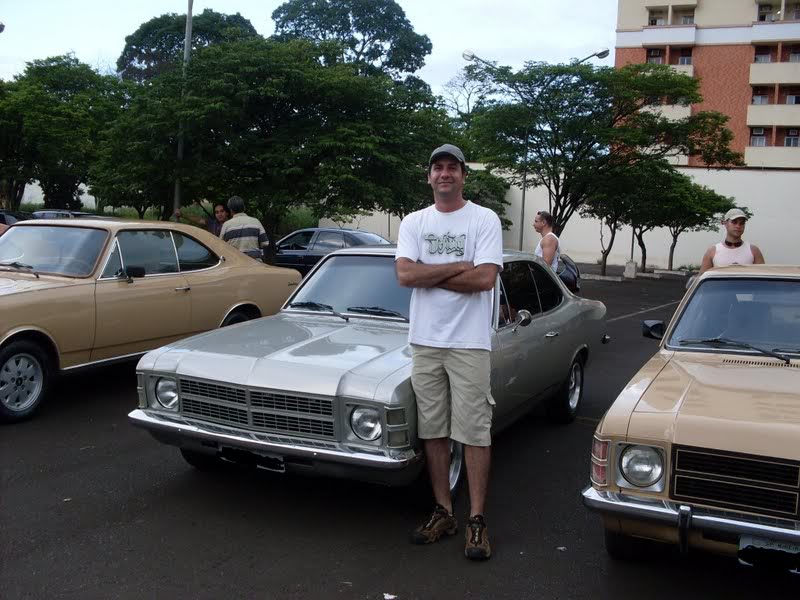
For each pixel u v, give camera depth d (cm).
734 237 667
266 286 814
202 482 477
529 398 538
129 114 1506
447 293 380
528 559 377
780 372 381
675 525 307
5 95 2862
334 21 5275
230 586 343
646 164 2139
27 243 688
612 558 376
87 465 507
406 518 423
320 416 387
